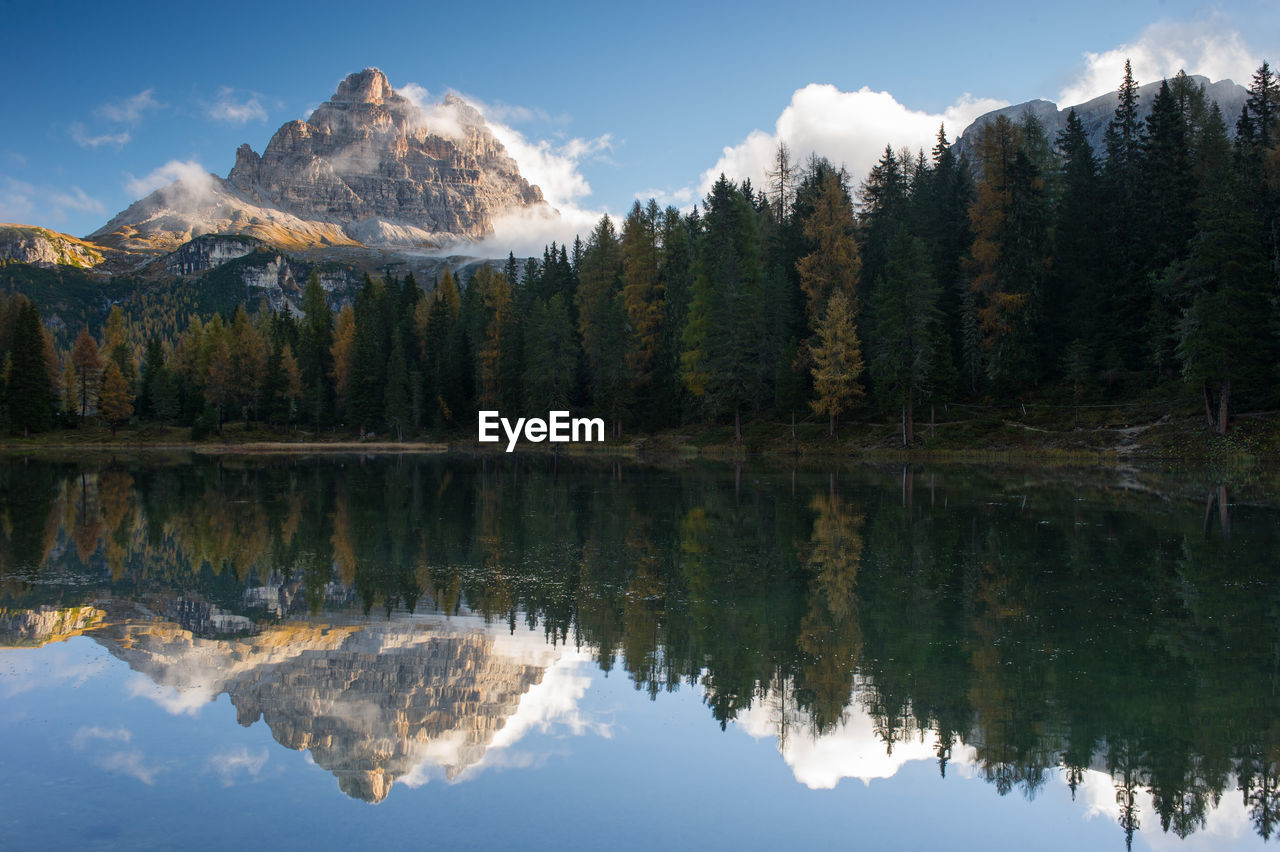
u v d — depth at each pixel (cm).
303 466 5866
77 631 1441
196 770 906
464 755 952
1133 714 1061
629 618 1517
